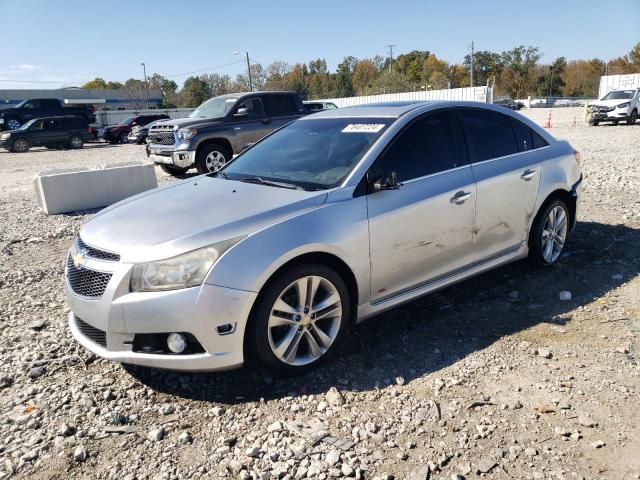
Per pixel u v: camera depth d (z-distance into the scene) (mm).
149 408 3189
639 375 3334
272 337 3307
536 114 42000
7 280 5574
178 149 11711
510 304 4445
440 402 3150
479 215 4320
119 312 3121
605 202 7859
